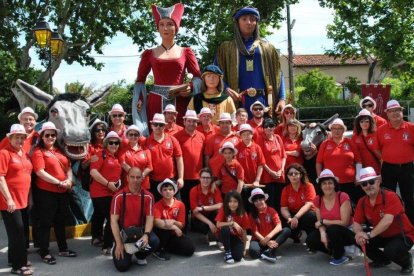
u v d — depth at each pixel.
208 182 6.91
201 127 7.85
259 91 8.93
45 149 6.43
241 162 7.29
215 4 20.70
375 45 26.70
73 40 18.38
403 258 5.62
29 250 6.97
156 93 8.42
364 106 8.22
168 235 6.52
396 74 28.30
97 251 6.91
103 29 18.77
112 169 6.77
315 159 7.84
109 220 6.70
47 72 17.55
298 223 6.77
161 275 5.85
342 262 6.14
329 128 7.96
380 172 7.29
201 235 7.63
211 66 8.30
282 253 6.68
